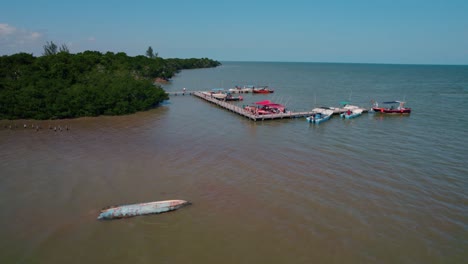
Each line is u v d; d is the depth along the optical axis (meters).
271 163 35.72
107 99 60.34
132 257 19.94
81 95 58.66
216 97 85.25
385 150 40.94
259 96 94.62
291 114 62.31
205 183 30.23
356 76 195.00
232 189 29.08
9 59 66.00
